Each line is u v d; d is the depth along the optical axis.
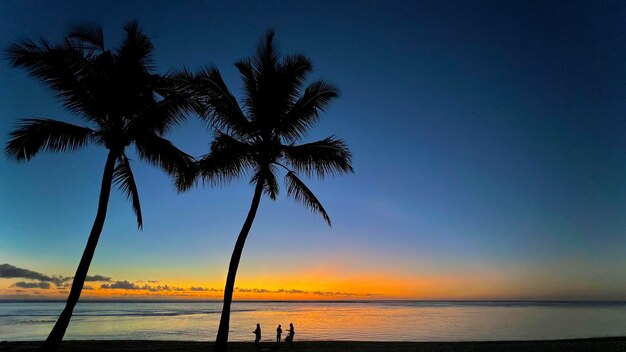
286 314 121.62
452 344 29.38
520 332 49.91
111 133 14.16
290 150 15.69
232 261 14.85
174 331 51.66
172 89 14.65
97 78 13.95
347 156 16.08
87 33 14.05
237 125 15.55
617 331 50.75
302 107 15.96
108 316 103.62
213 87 15.06
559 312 127.44
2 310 165.25
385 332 51.72
